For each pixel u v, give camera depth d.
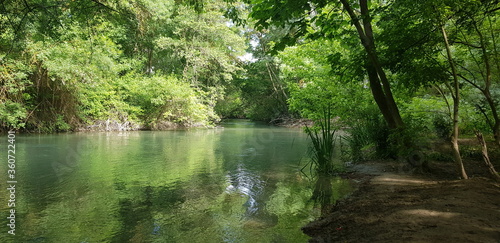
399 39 5.48
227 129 22.72
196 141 13.92
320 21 6.76
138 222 3.89
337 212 4.04
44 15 6.60
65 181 6.05
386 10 5.82
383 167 6.93
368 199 4.41
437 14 4.44
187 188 5.60
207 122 24.00
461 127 8.23
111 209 4.41
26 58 14.16
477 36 5.91
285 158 9.09
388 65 6.14
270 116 32.94
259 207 4.50
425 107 8.52
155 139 14.67
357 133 9.44
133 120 20.92
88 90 18.08
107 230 3.62
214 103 26.05
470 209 3.08
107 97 20.05
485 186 4.04
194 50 23.17
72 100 17.62
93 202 4.72
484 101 7.21
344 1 6.30
